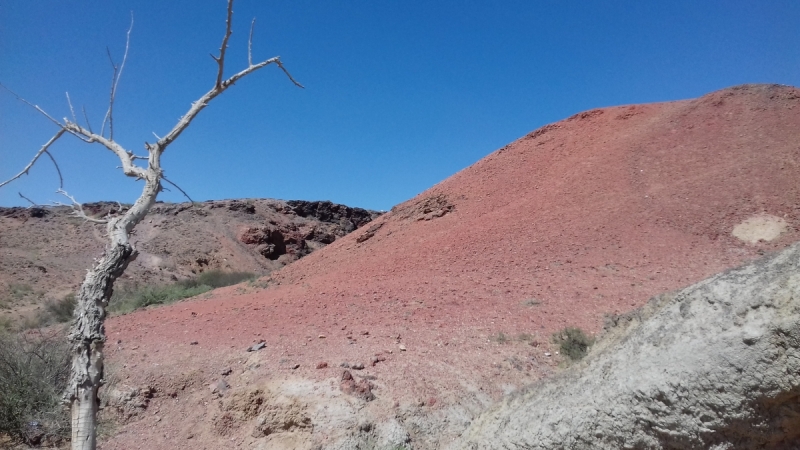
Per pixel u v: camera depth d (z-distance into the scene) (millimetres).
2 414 7102
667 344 3848
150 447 7336
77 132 3525
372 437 6746
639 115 33969
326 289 17297
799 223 16328
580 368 4797
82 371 2871
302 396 7441
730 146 24344
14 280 37281
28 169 3324
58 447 7105
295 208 90062
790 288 3205
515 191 28844
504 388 7762
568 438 4285
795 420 3166
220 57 3461
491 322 10719
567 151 32438
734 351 3355
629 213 20172
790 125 24484
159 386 8742
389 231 29422
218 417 7645
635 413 3848
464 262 18453
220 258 59219
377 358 8648
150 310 16672
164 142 3480
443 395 7504
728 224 17375
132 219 3270
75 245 49125
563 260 16406
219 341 10391
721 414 3400
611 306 11422
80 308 2982
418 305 12680
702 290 3895
